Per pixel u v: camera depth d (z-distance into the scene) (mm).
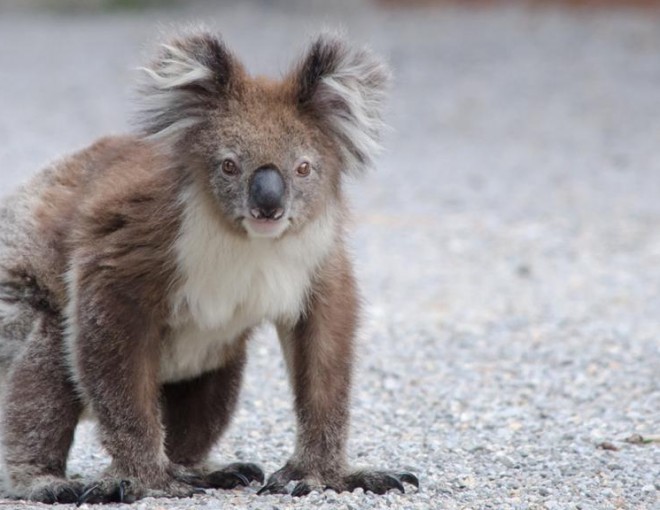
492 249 28984
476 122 45531
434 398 17219
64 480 12492
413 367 18859
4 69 53969
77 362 12281
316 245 12531
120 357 12141
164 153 12469
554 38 57000
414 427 15812
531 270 26781
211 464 13727
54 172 13641
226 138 12102
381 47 55719
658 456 14016
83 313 12180
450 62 53562
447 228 31250
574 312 22688
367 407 16734
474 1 64312
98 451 15023
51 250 12789
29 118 44469
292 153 12148
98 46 58750
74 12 68375
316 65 12445
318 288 12641
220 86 12367
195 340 12914
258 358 19344
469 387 17781
